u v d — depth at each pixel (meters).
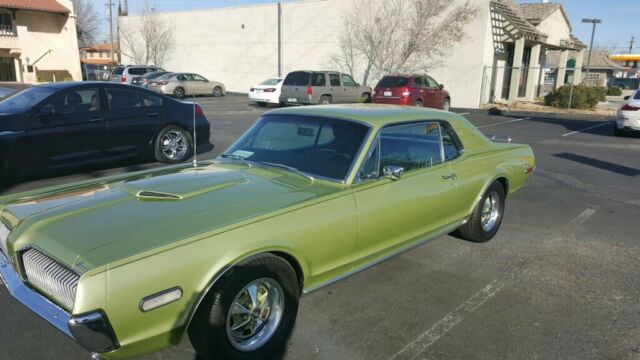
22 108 6.91
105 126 7.63
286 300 3.02
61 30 38.59
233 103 24.50
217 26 33.97
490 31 22.77
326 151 3.77
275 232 2.89
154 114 8.28
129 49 41.34
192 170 3.82
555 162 9.98
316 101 20.41
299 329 3.39
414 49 24.16
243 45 32.78
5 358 3.00
